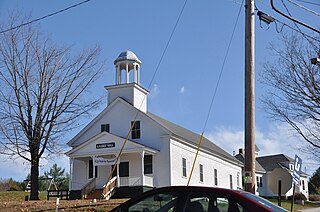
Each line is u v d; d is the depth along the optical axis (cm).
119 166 3834
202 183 4319
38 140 3425
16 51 3416
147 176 3697
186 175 4006
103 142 3756
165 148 3797
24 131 3425
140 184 3578
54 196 3738
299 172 1536
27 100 3419
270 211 705
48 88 3475
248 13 1230
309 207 3841
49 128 3478
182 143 4016
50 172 7244
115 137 3731
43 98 3453
